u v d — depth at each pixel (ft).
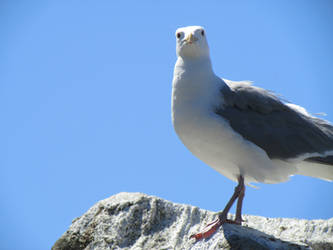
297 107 42.32
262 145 38.17
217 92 38.22
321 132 40.63
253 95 39.29
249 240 33.55
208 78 38.19
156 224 38.93
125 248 37.76
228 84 40.04
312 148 39.50
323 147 39.91
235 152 37.42
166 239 37.65
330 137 40.78
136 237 38.37
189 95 37.63
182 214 39.27
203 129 37.35
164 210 39.60
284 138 38.86
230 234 34.24
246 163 37.63
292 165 39.42
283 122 39.45
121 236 38.47
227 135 37.09
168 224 38.86
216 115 37.24
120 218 39.22
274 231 41.39
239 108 38.63
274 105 39.65
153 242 37.63
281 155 38.68
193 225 38.52
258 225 42.52
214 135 37.27
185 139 38.63
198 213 39.27
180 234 37.81
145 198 40.27
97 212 40.34
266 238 34.19
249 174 38.01
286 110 40.22
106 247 38.11
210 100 37.65
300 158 39.09
